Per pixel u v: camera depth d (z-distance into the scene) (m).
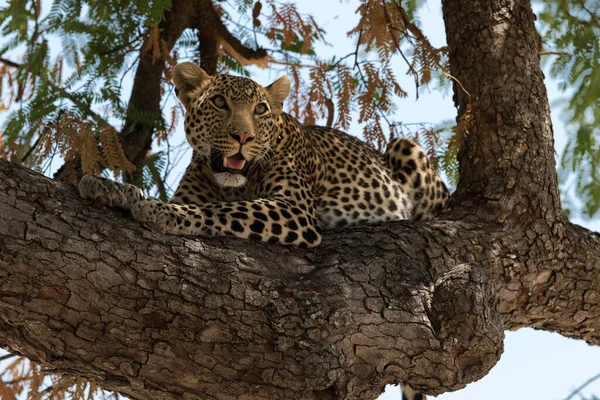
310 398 8.28
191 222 9.09
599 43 12.33
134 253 7.96
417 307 8.77
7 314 7.68
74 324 7.81
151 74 12.62
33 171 8.09
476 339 8.70
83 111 10.10
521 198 10.60
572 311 10.85
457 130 10.82
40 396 11.82
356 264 9.08
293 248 9.33
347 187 12.06
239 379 8.19
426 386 8.91
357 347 8.53
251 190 11.29
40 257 7.54
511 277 10.25
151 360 8.05
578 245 10.75
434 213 12.93
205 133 10.97
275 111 11.23
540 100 11.09
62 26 10.68
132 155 12.09
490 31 11.20
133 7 11.01
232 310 8.14
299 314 8.30
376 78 11.50
